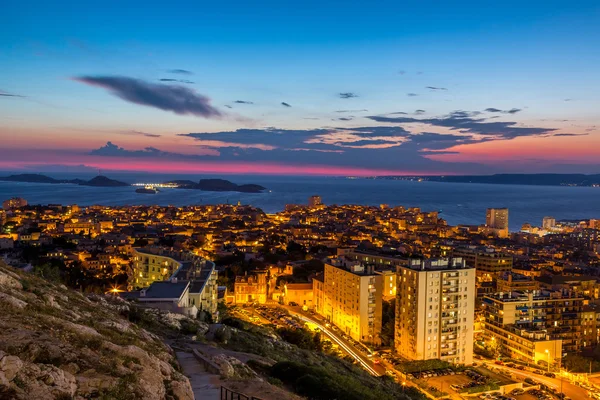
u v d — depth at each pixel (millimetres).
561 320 188625
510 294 193000
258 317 199250
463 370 146875
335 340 176750
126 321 59594
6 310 37281
